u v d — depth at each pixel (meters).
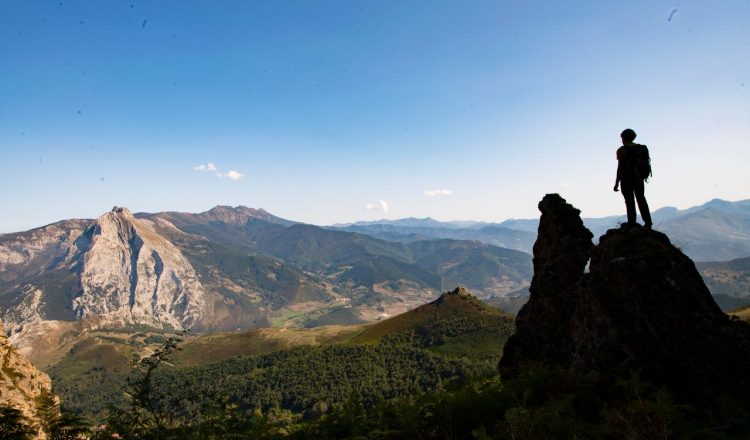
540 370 13.20
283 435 14.14
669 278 13.33
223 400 13.67
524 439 9.28
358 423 13.30
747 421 9.29
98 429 13.92
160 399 13.48
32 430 14.76
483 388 14.49
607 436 9.13
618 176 15.75
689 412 10.44
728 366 11.71
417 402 12.60
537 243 21.33
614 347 13.21
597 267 15.34
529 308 19.97
